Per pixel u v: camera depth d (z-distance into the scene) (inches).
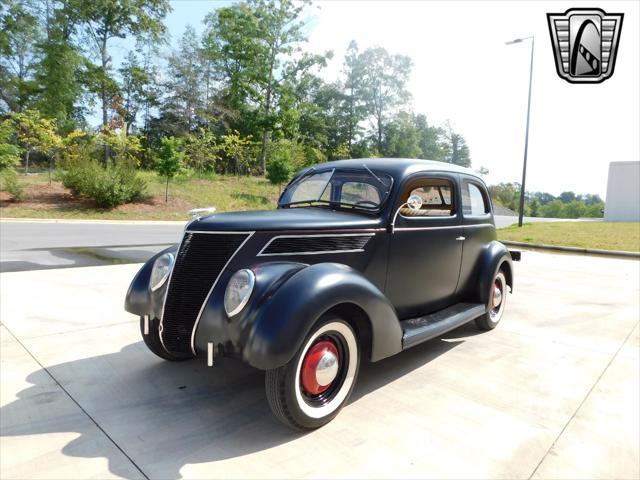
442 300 171.0
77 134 895.1
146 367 146.5
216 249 116.5
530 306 242.7
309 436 107.6
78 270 302.7
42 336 172.1
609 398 130.3
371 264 136.9
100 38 1268.5
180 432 108.1
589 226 746.8
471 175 184.2
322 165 170.1
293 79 1378.0
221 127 1491.1
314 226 123.6
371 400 127.3
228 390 131.6
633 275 343.9
